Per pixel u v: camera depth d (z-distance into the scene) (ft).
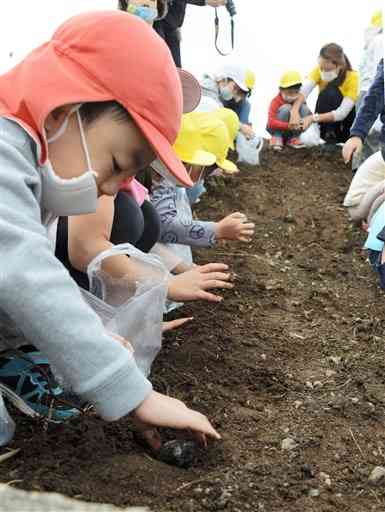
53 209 2.73
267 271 6.35
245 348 4.55
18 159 2.52
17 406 3.09
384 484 3.10
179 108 2.67
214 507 2.71
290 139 11.94
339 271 6.50
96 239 3.48
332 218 8.27
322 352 4.64
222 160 5.49
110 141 2.58
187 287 3.63
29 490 2.56
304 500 2.88
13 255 2.42
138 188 4.33
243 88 10.05
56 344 2.49
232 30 10.71
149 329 3.28
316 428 3.56
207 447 3.20
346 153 7.61
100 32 2.56
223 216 8.08
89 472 2.78
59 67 2.54
